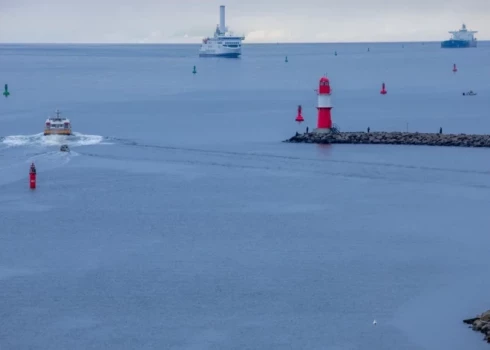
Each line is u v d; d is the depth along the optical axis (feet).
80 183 279.90
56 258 199.62
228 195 263.08
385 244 208.95
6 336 156.25
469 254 200.23
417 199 255.29
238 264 194.29
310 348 151.74
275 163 314.35
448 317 163.73
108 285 181.16
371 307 168.66
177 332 158.10
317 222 230.07
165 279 184.85
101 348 151.74
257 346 152.46
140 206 249.34
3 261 197.57
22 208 246.68
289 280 183.73
